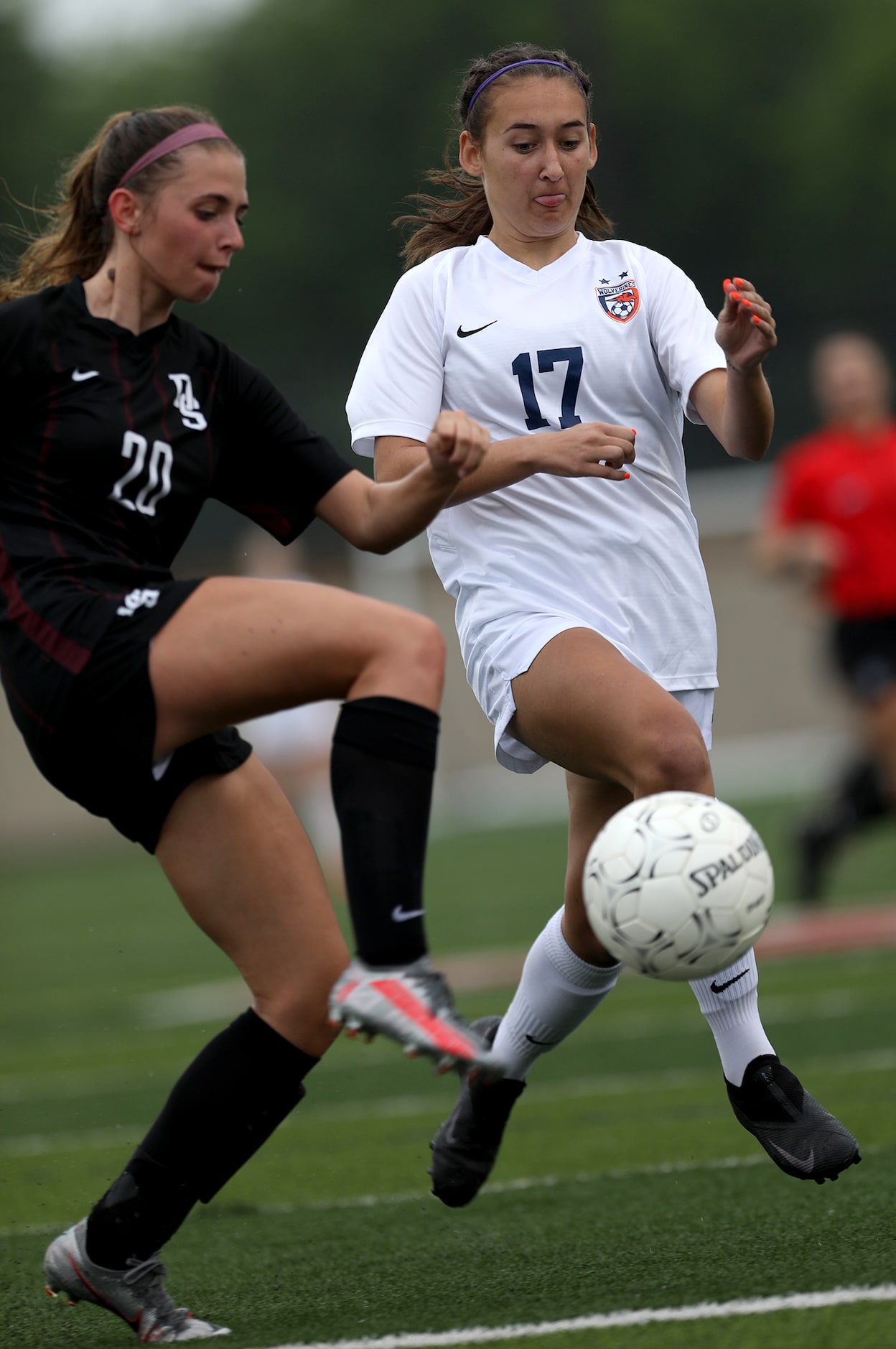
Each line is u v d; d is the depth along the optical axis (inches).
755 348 543.5
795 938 1357.0
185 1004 1350.9
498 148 598.9
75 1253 486.6
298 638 456.4
